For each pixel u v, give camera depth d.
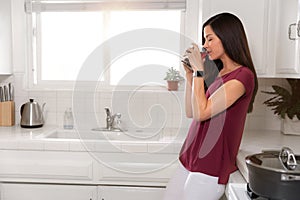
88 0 2.53
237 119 1.52
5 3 2.46
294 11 1.80
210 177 1.53
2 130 2.39
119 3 2.52
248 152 1.72
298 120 2.21
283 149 1.17
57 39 2.68
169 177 2.00
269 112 2.45
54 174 2.07
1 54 2.46
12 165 2.07
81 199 2.08
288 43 1.86
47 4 2.56
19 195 2.09
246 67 1.54
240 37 1.54
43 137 2.15
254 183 1.11
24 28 2.57
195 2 2.46
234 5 2.01
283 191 1.02
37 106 2.53
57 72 2.70
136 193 2.05
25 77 2.63
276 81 2.41
